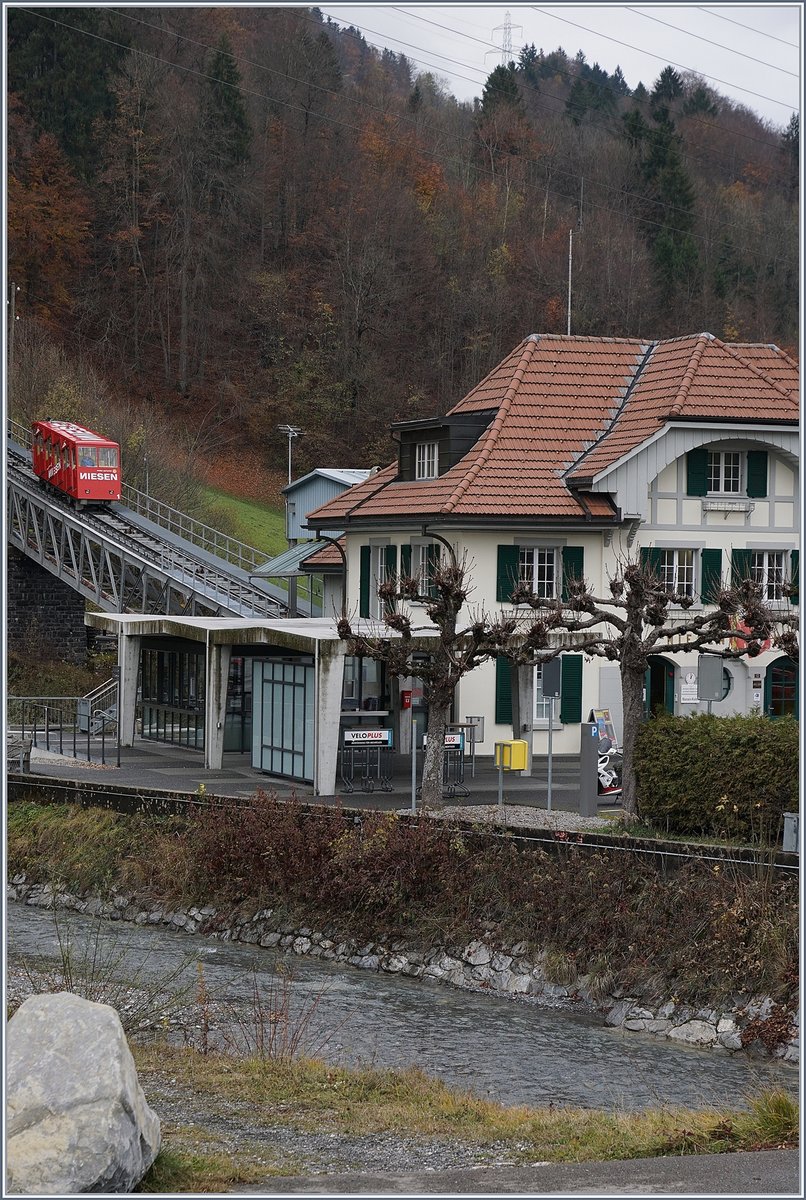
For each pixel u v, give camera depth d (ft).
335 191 516.73
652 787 117.70
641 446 186.50
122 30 488.02
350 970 104.99
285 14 522.47
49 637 303.68
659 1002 88.33
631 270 493.77
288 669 157.48
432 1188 49.73
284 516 454.81
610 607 188.55
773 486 198.39
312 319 511.81
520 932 99.45
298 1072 73.31
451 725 156.66
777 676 194.18
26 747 161.99
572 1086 74.69
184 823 130.21
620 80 597.11
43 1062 46.47
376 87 547.08
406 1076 73.36
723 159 531.91
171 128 490.49
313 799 139.74
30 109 469.57
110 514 290.76
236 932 116.16
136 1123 46.83
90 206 479.41
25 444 351.25
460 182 525.75
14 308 429.79
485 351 503.61
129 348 484.33
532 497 186.29
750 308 499.92
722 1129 59.57
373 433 501.56
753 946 86.33
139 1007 90.84
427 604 142.61
